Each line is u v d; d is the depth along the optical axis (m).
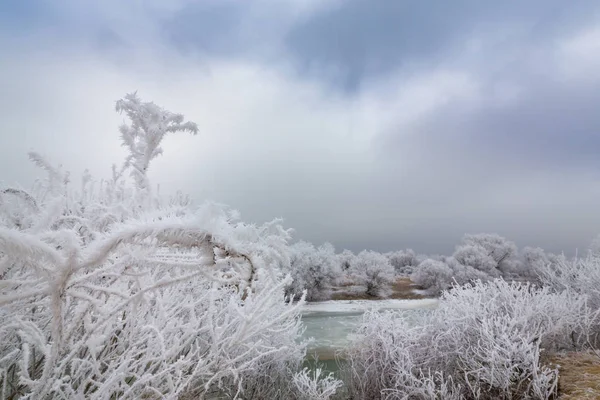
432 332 5.14
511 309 5.18
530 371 4.12
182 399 2.09
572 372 4.27
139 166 2.06
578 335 5.73
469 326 4.84
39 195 2.13
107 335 1.64
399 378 4.56
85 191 2.49
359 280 24.53
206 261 1.06
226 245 1.00
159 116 2.01
